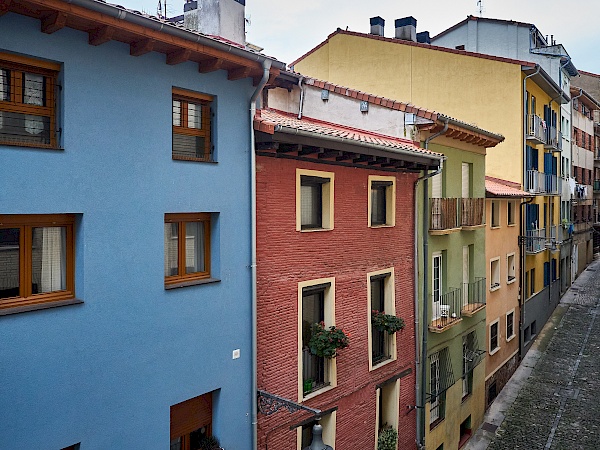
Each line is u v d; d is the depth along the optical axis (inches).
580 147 1740.9
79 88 264.7
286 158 393.1
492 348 836.6
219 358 342.3
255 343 363.3
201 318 330.0
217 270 342.0
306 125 446.6
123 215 286.0
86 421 273.9
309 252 416.8
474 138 666.2
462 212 644.7
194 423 338.3
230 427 351.6
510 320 937.5
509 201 930.1
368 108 581.3
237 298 353.4
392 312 517.0
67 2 237.6
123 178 285.3
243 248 356.8
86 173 269.0
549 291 1270.9
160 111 302.4
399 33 1017.5
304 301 430.6
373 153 444.8
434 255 613.6
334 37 1002.1
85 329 271.9
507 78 932.6
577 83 1994.3
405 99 965.8
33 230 264.5
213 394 348.2
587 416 756.0
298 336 408.5
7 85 251.8
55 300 269.3
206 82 327.9
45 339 256.5
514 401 819.4
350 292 460.4
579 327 1197.1
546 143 1135.0
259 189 374.0
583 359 991.6
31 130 259.6
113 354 284.4
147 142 296.0
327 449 314.5
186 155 329.7
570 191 1573.6
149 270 300.0
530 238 1000.9
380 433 508.1
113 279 282.8
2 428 243.0
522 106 946.7
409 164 523.8
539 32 1250.6
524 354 1018.1
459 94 954.7
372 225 498.0
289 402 355.6
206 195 330.0
